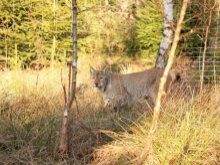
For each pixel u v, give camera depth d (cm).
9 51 1168
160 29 1264
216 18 993
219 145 583
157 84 877
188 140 572
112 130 646
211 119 639
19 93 837
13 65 1125
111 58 1274
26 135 611
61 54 1164
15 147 596
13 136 606
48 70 1068
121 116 714
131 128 625
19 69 1055
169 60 493
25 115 699
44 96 824
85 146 600
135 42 1322
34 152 584
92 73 888
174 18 1046
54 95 843
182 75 1008
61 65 1118
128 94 893
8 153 584
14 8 1155
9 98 793
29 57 1162
